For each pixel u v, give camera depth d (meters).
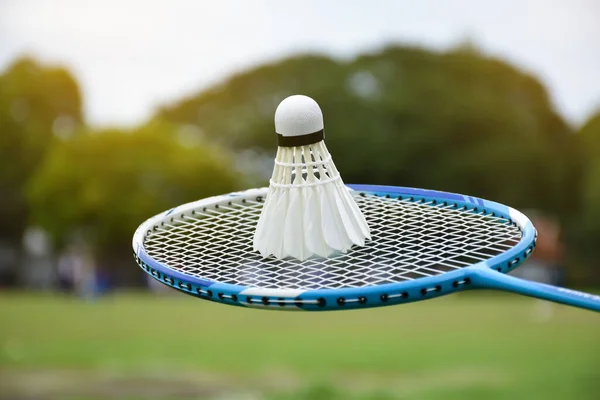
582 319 21.48
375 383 14.80
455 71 42.09
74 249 37.09
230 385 14.86
